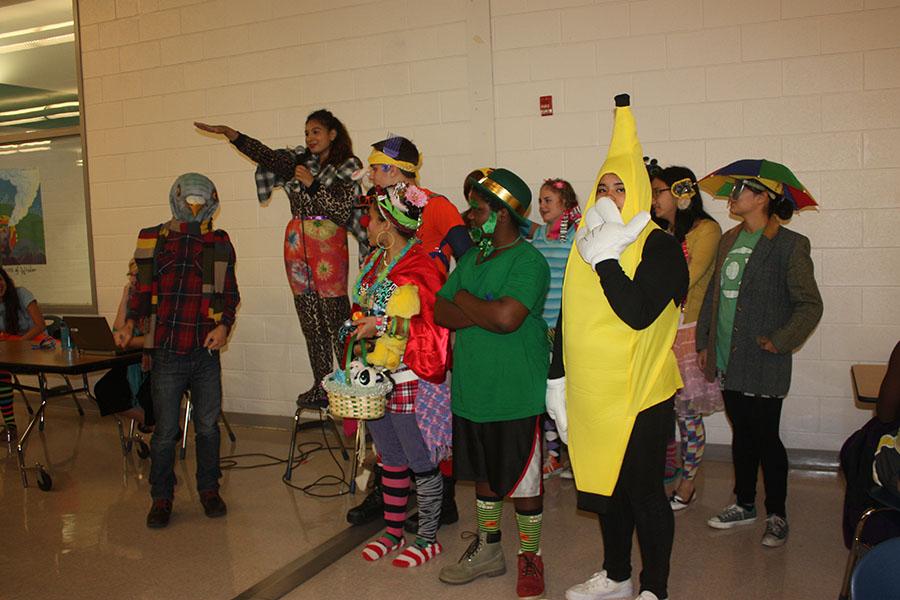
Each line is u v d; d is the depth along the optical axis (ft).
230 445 15.70
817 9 12.60
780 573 9.05
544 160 14.47
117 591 9.11
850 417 12.99
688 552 9.71
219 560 9.93
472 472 8.63
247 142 13.07
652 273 7.08
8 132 20.24
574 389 7.52
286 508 11.89
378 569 9.55
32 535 11.00
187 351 11.07
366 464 12.17
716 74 13.23
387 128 15.62
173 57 17.58
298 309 14.07
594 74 13.98
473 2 14.62
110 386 13.97
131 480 13.57
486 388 8.29
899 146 12.37
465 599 8.63
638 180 7.46
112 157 18.61
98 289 19.25
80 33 18.58
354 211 13.25
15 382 15.94
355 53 15.78
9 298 16.46
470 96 14.84
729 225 13.47
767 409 9.79
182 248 11.18
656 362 7.46
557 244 12.34
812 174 12.86
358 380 8.69
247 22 16.74
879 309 12.69
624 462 7.48
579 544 10.18
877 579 4.55
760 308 9.68
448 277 9.69
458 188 15.15
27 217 20.24
